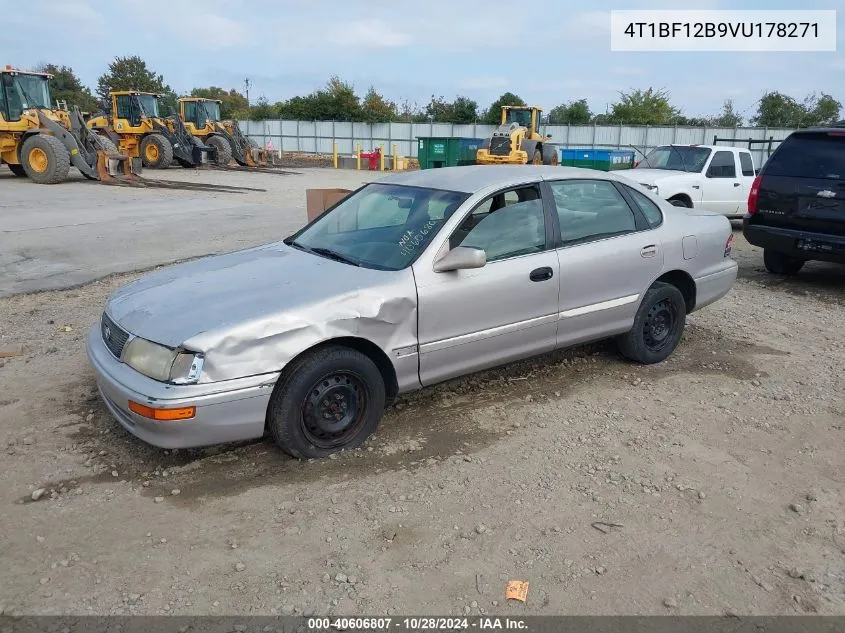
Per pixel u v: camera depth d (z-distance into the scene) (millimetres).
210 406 3494
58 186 19562
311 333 3736
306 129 49812
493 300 4434
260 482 3711
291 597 2854
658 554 3199
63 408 4543
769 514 3549
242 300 3811
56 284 7914
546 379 5293
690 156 13188
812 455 4188
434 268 4199
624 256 5109
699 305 5871
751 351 6086
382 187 5109
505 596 2895
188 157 30250
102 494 3566
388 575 3004
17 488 3600
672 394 5066
